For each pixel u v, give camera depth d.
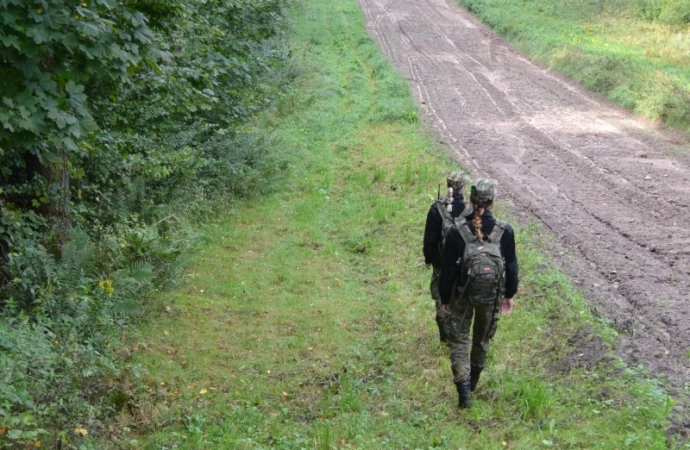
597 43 28.98
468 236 6.04
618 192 13.20
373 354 7.68
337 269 10.45
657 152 16.20
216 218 12.34
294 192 14.05
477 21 36.62
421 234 11.23
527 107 21.09
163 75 9.66
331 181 14.55
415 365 7.30
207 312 8.77
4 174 7.92
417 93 22.72
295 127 18.59
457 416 6.19
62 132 6.28
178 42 10.59
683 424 5.57
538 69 26.78
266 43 23.66
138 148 11.54
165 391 6.74
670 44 27.77
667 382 6.27
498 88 23.64
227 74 12.36
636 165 15.06
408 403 6.54
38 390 5.52
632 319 7.66
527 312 8.06
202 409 6.45
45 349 5.95
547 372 6.80
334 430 6.05
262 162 14.52
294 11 35.62
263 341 8.07
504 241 6.12
